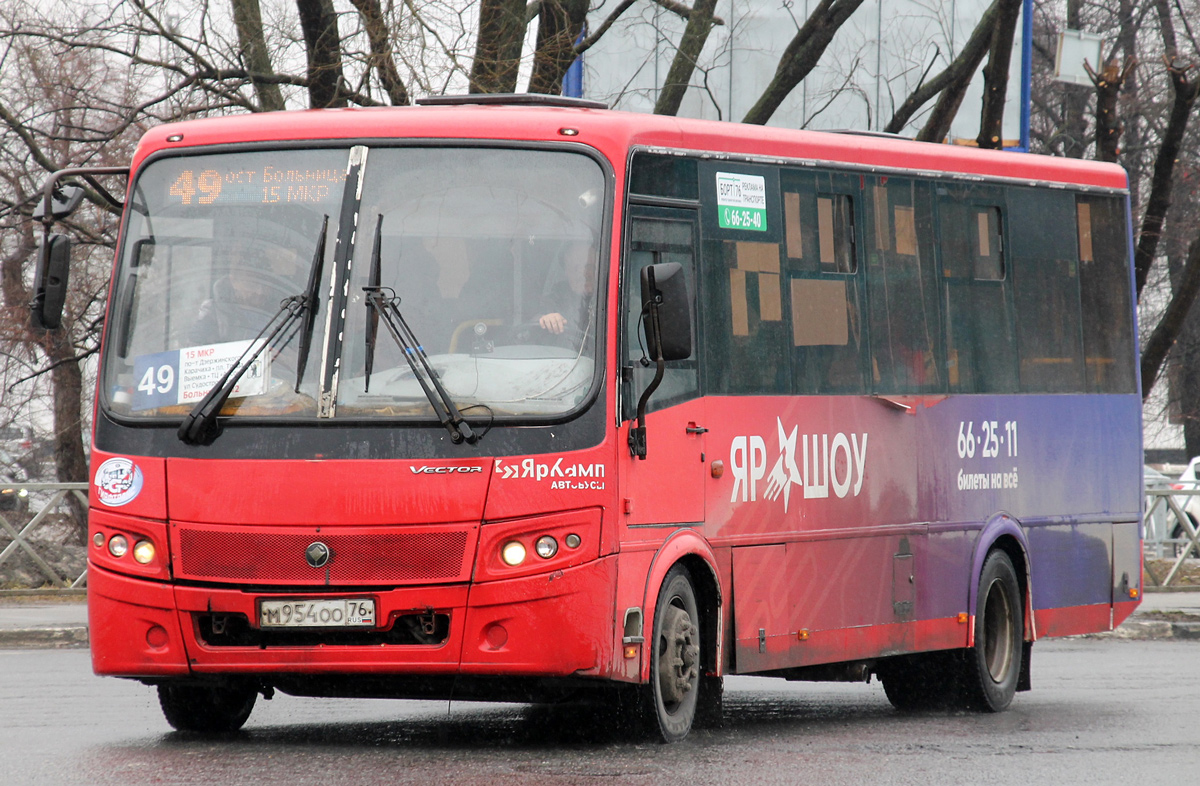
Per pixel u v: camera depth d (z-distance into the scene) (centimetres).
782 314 2161
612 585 1772
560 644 1736
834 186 2295
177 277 1856
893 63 4750
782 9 4734
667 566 1867
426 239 1819
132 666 1788
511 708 2394
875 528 2316
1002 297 2634
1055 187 2769
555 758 1730
